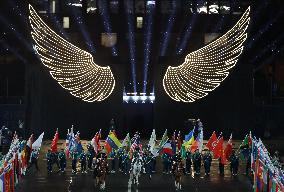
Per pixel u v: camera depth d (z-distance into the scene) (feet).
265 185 125.59
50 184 150.51
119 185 150.00
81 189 143.84
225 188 146.82
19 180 153.79
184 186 149.38
